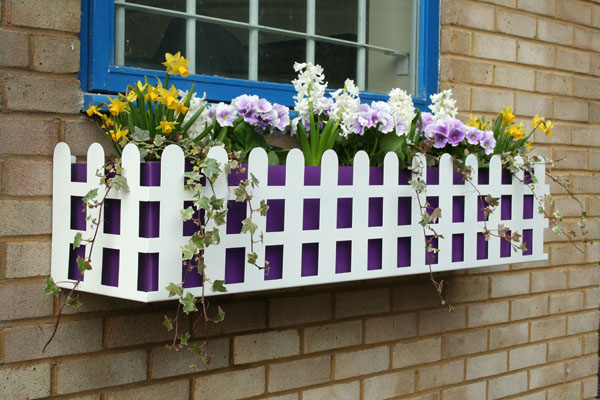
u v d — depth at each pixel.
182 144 1.83
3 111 1.87
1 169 1.87
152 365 2.14
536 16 3.13
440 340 2.84
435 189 2.25
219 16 2.38
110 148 2.07
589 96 3.36
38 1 1.92
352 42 2.72
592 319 3.44
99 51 2.08
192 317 2.21
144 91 1.92
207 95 2.30
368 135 2.24
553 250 3.24
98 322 2.03
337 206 2.05
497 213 2.42
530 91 3.12
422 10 2.84
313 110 2.21
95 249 1.83
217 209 1.74
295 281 1.97
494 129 2.54
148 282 1.72
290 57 2.57
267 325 2.37
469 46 2.89
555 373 3.29
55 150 1.94
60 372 1.97
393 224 2.17
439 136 2.28
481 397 2.99
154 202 1.72
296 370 2.44
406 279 2.73
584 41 3.33
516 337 3.11
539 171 2.54
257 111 2.05
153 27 2.23
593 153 3.39
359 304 2.59
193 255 1.78
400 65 2.86
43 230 1.94
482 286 2.97
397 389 2.71
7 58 1.88
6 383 1.88
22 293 1.91
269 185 1.91
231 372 2.29
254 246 1.89
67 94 1.98
